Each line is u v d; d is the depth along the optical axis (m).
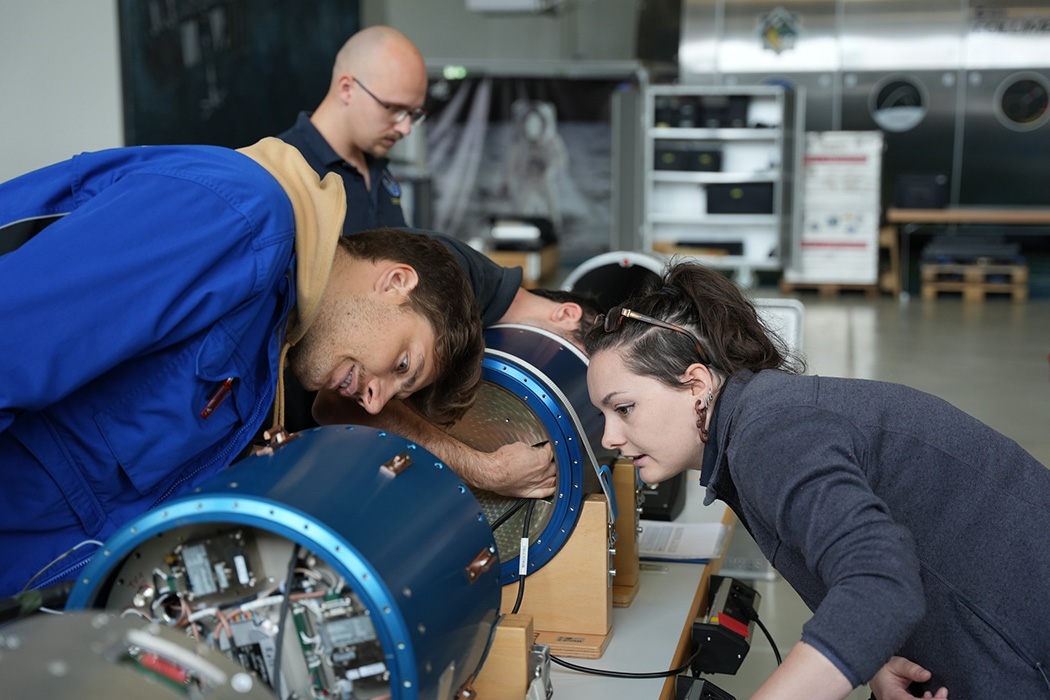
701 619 1.68
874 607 0.94
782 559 1.20
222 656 0.77
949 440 1.19
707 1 10.85
